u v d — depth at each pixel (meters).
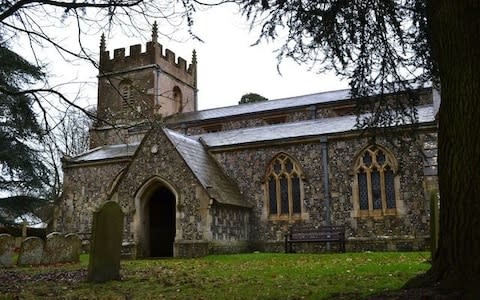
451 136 5.31
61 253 15.08
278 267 11.34
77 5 7.18
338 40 7.73
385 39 8.02
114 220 9.73
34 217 24.75
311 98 29.28
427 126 18.27
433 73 7.93
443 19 5.40
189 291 7.52
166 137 19.59
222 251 18.70
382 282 7.54
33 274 11.19
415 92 8.64
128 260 17.48
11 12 7.08
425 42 7.73
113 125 8.49
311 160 20.80
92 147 29.44
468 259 4.98
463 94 5.21
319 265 11.54
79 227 25.56
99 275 9.31
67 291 8.02
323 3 7.36
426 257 12.94
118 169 25.38
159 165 19.47
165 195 23.25
